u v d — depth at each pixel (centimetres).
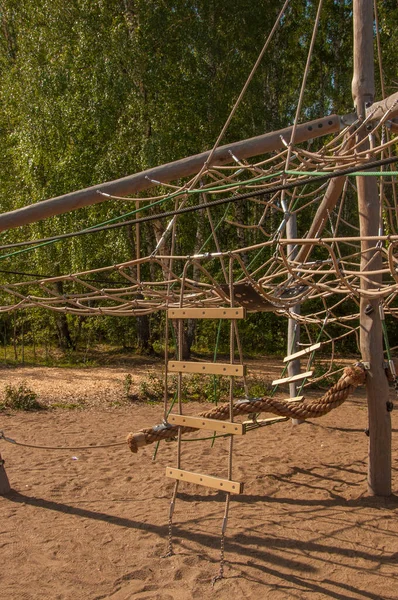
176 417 509
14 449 851
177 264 1758
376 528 556
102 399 1221
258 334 2083
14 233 1762
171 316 521
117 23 1590
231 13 1655
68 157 1534
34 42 1656
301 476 726
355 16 606
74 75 1556
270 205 610
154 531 553
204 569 475
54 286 1752
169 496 655
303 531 551
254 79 1695
